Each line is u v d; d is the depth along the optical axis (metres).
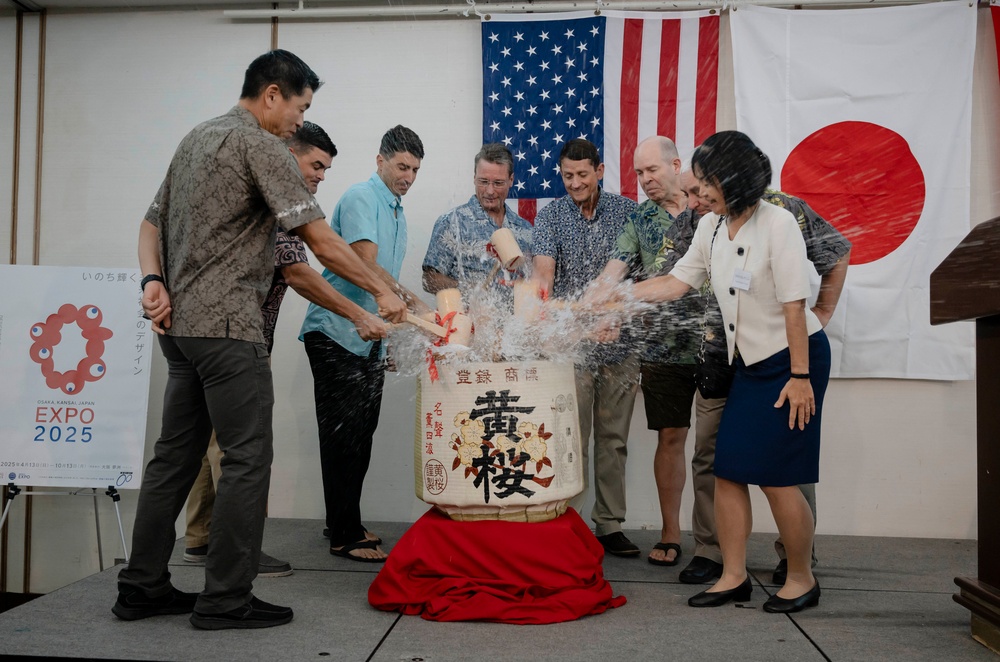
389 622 2.35
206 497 2.99
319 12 3.74
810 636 2.25
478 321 2.63
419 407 2.56
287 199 2.24
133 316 3.55
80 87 3.87
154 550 2.35
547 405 2.43
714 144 2.40
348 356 3.15
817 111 3.58
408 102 3.78
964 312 2.18
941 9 3.52
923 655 2.11
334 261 2.31
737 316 2.48
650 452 3.71
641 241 3.22
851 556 3.24
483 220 3.39
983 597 2.17
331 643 2.17
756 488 3.66
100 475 3.51
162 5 3.84
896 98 3.55
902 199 3.55
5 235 3.88
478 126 3.75
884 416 3.64
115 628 2.27
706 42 3.62
